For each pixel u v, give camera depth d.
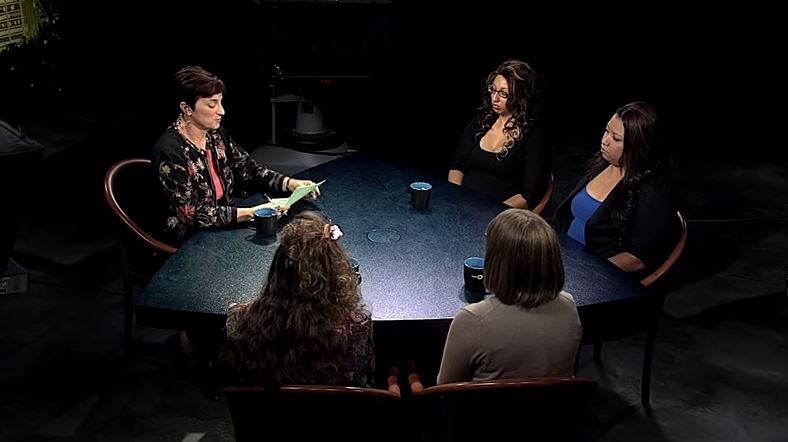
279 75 5.28
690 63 7.75
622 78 7.46
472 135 3.86
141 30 5.97
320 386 2.01
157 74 6.19
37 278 4.04
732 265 4.41
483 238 3.06
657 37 8.07
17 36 5.47
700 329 3.78
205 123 3.20
